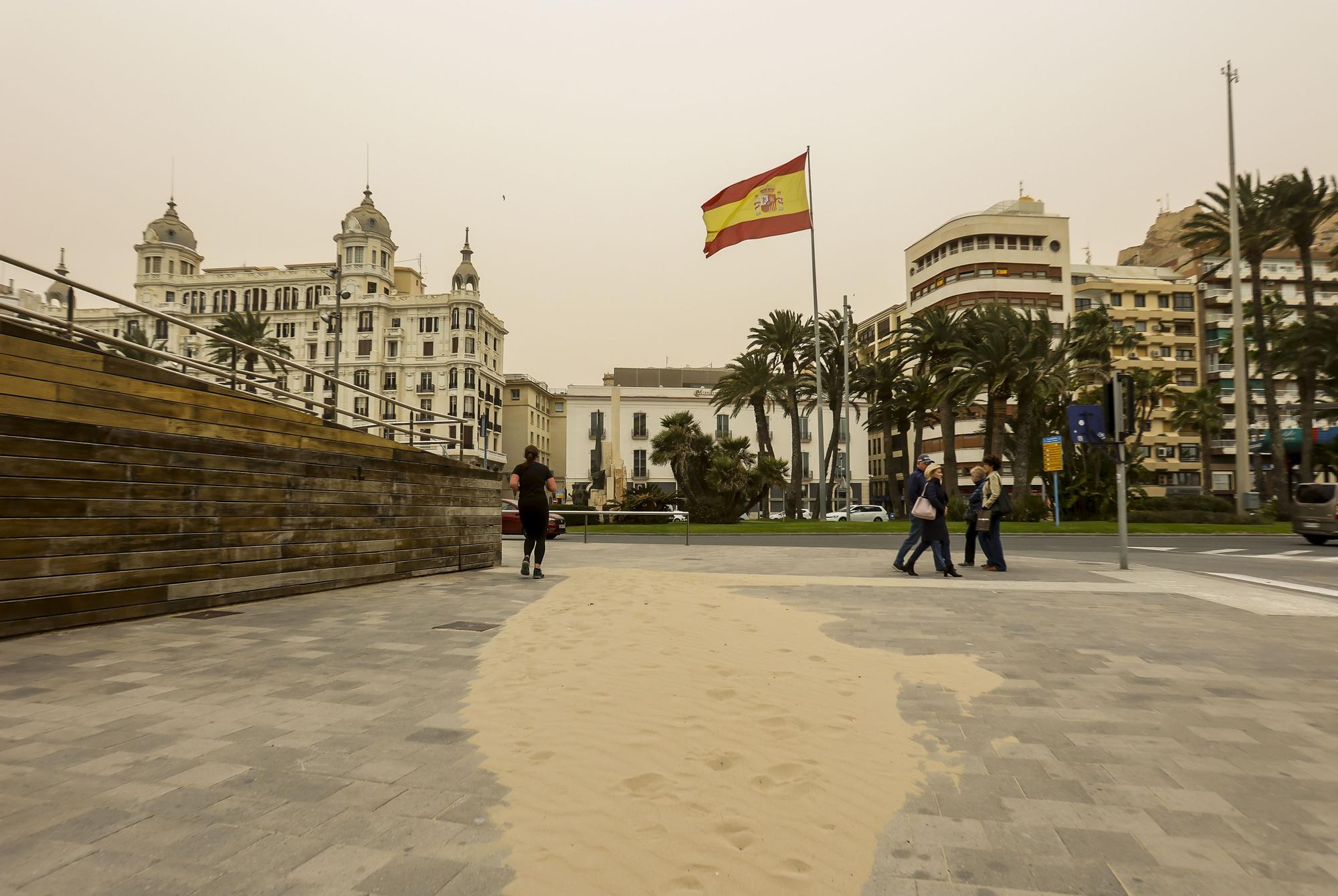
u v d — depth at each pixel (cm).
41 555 616
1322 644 600
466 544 1220
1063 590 942
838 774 314
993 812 279
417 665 506
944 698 434
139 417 713
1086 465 3922
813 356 4844
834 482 4994
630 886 221
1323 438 5394
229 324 4788
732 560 1468
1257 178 3931
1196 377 7031
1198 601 847
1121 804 287
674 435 4172
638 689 441
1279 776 316
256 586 821
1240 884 224
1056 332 6262
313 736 357
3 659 524
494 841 249
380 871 228
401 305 8456
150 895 212
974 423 6134
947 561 1136
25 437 606
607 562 1414
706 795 289
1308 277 3966
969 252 6419
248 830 255
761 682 459
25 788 291
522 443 10100
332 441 961
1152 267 8338
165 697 426
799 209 2589
